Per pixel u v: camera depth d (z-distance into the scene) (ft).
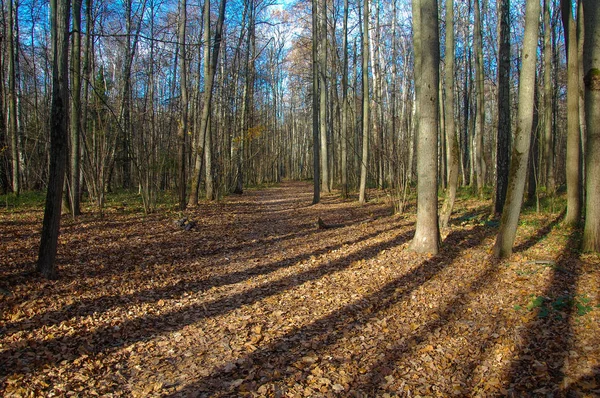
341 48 89.66
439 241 27.45
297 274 24.45
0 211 46.83
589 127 22.75
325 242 33.30
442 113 72.64
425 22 25.26
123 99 47.19
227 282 23.30
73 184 42.06
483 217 39.73
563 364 12.49
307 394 11.87
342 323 16.98
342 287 21.68
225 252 30.71
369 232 36.11
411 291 20.34
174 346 15.03
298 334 16.03
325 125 80.28
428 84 25.71
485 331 15.37
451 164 32.99
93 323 16.49
